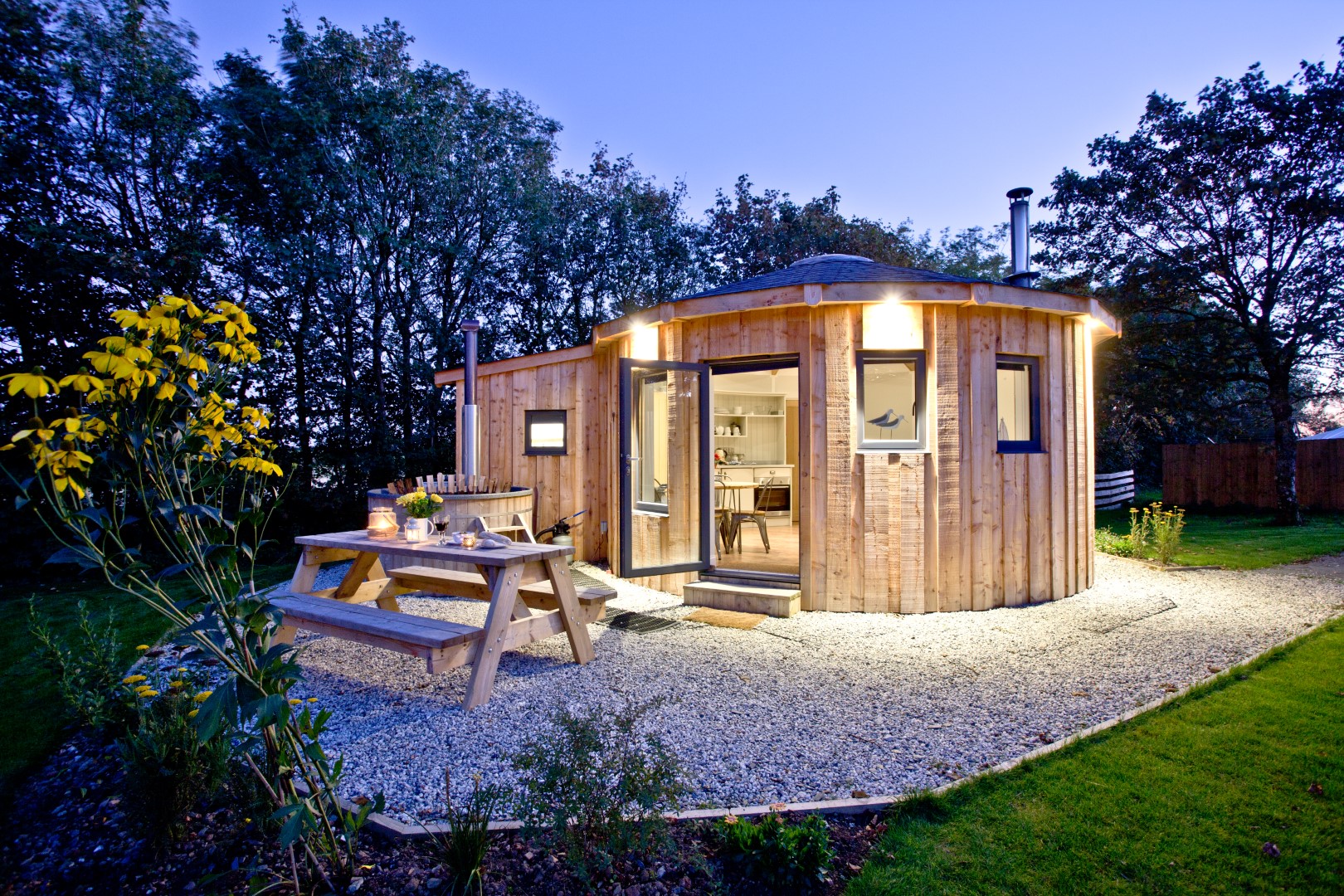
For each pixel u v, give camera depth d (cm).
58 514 163
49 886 233
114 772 299
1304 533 1116
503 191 1462
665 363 600
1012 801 262
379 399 1333
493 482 810
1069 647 474
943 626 530
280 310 1239
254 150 1108
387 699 387
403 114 1295
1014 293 566
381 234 1261
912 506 567
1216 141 1246
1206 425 1639
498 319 1652
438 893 213
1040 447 625
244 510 189
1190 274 1319
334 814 257
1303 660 429
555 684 405
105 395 171
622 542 575
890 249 2172
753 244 2014
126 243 1015
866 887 213
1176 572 768
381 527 478
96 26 954
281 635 456
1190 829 242
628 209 1800
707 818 251
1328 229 1239
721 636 505
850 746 317
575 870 212
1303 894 207
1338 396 1352
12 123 919
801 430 584
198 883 225
